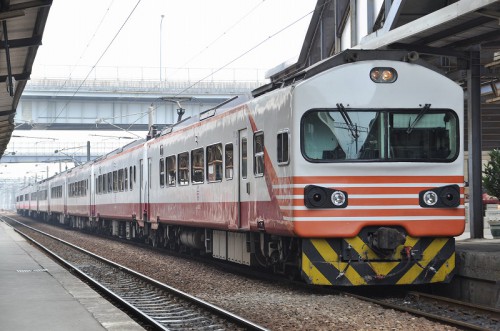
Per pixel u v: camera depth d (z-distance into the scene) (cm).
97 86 5231
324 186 1097
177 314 1030
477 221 1593
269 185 1209
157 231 2294
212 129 1555
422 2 1836
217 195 1520
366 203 1103
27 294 1112
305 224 1091
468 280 1131
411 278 1120
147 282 1426
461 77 1656
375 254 1112
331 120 1109
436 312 1002
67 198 4462
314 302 1064
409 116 1130
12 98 2022
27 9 1207
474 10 1284
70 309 948
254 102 1290
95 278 1575
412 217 1113
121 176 2681
